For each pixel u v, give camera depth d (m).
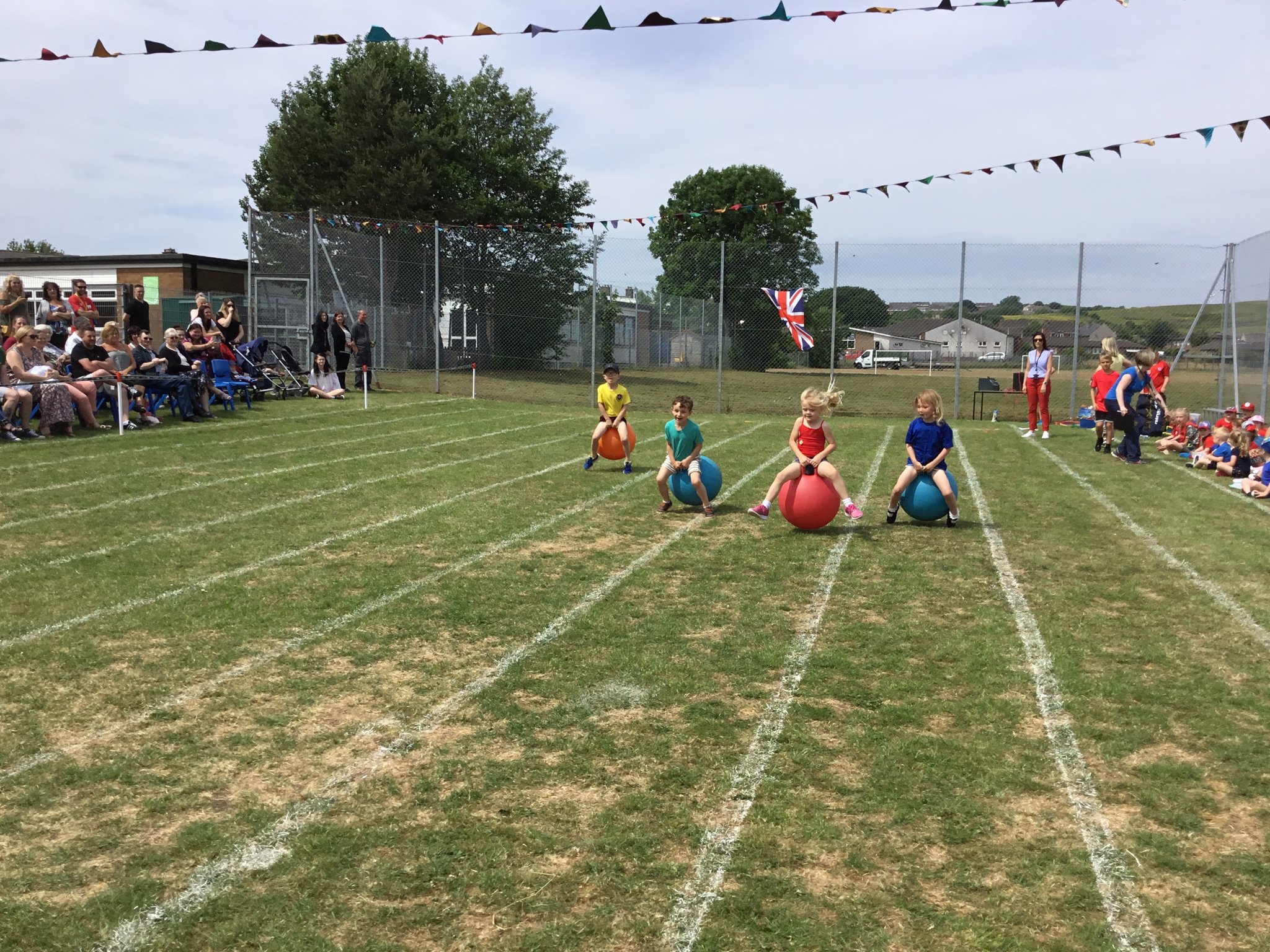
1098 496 11.35
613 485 11.70
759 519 9.84
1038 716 4.90
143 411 15.68
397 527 9.16
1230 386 19.03
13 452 12.59
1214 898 3.38
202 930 3.17
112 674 5.36
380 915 3.25
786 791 4.10
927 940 3.13
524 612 6.58
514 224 37.75
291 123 36.47
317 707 4.96
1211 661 5.75
